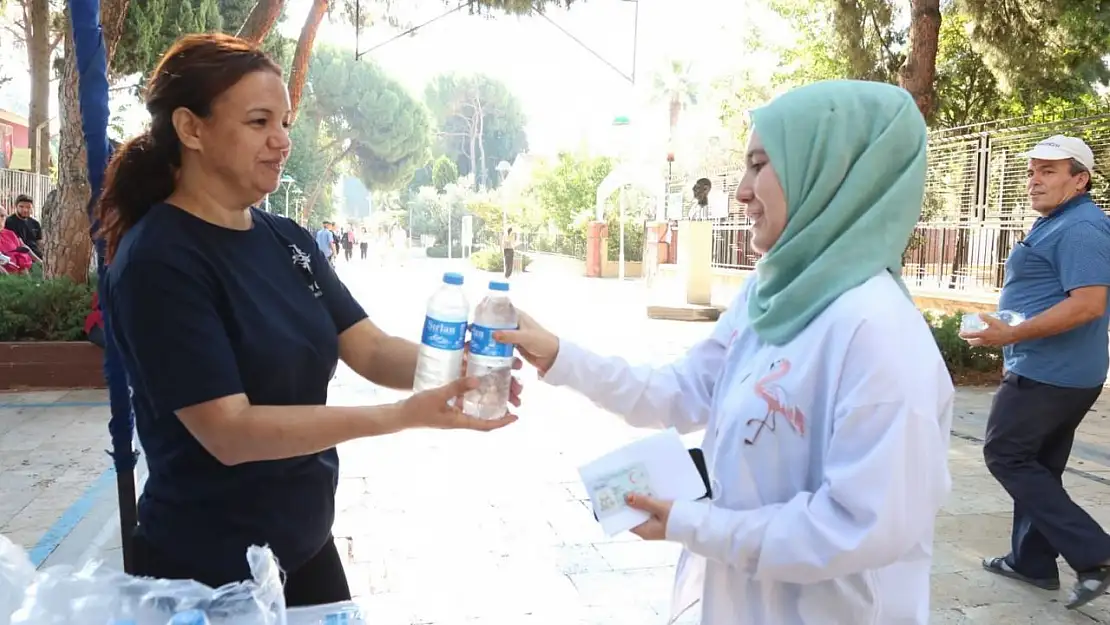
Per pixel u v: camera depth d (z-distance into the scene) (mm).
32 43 18453
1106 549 3295
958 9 11836
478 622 3217
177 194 1771
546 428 6254
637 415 2057
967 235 12320
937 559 3947
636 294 18766
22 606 1358
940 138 12797
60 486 4707
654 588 3545
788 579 1459
